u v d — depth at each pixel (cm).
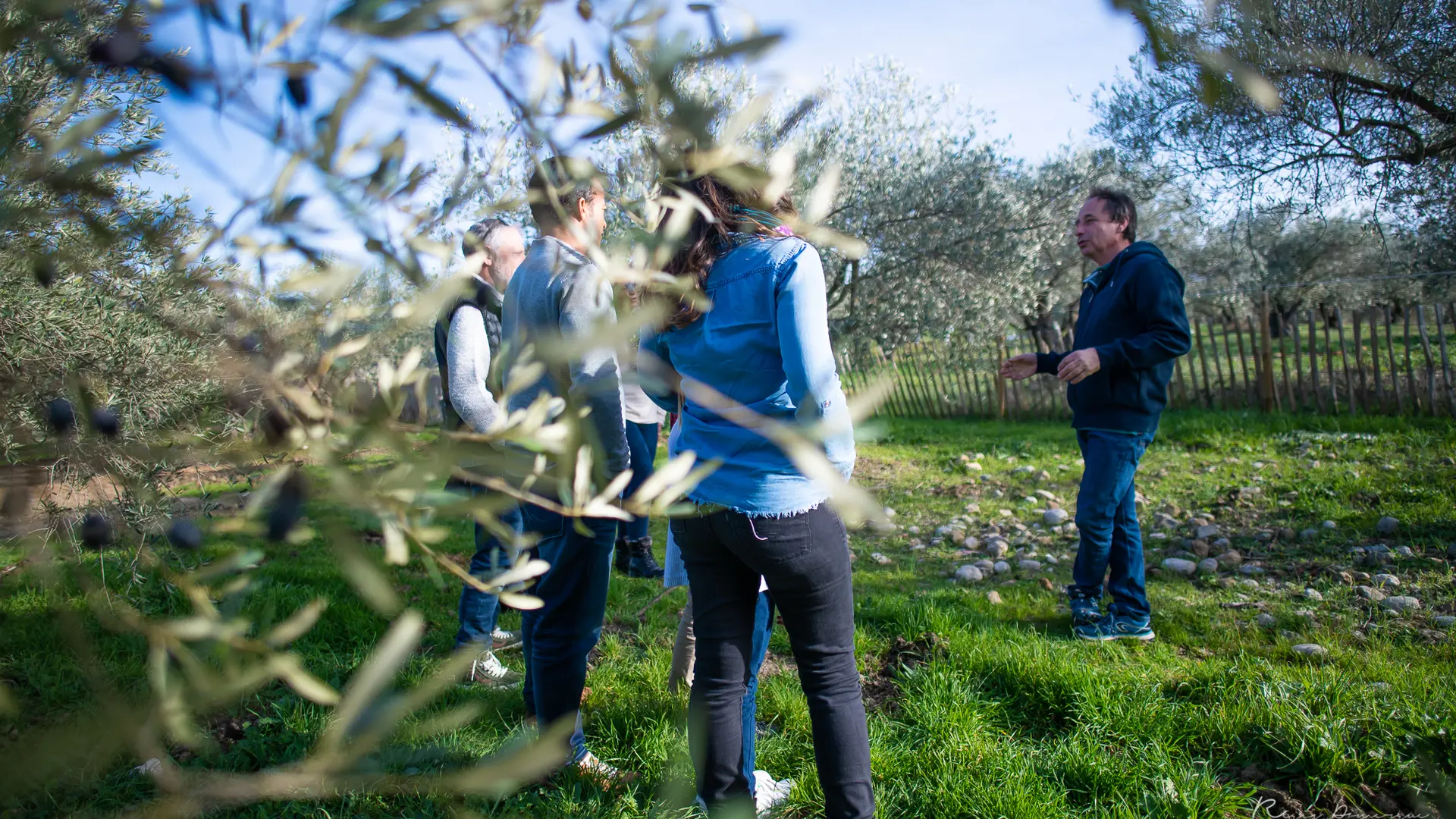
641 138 57
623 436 195
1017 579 459
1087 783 247
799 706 286
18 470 56
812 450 42
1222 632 358
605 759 258
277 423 51
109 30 49
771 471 174
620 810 227
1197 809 228
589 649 233
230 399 53
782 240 171
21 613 304
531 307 191
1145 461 753
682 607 404
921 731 275
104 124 52
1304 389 917
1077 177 1198
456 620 374
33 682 269
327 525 48
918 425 1147
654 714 278
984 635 344
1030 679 300
